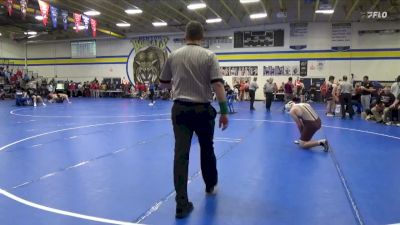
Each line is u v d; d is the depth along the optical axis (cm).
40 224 365
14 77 3008
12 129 1086
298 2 2025
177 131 388
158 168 595
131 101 2514
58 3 1892
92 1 1912
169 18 2414
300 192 470
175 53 397
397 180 528
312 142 758
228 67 2756
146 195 457
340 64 2477
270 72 2647
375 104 1373
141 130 1052
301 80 2559
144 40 3008
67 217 383
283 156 694
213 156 443
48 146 798
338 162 645
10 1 1656
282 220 375
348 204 424
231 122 1262
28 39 3331
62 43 3297
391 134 997
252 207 413
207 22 2509
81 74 3262
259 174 560
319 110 1817
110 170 582
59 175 552
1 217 384
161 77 417
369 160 662
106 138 906
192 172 567
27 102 2161
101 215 389
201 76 384
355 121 1323
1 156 694
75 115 1519
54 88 2925
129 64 3080
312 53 2533
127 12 2142
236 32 2714
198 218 380
